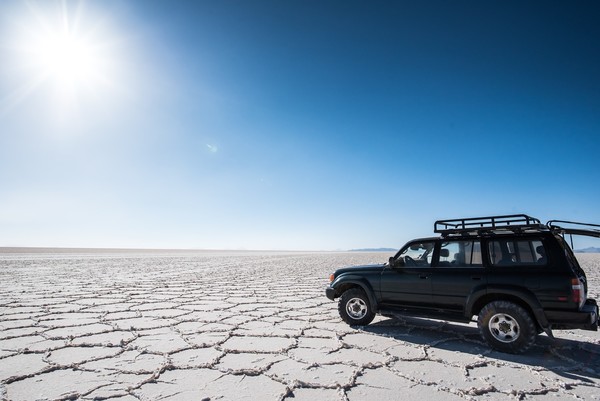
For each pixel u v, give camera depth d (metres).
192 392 3.56
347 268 6.94
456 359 4.56
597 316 4.73
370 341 5.42
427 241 6.10
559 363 4.43
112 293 10.56
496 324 4.93
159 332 5.92
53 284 12.90
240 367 4.27
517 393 3.50
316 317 7.16
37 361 4.49
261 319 6.95
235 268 22.75
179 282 13.77
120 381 3.85
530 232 5.09
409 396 3.47
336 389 3.64
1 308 8.09
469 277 5.33
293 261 33.91
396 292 6.03
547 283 4.67
